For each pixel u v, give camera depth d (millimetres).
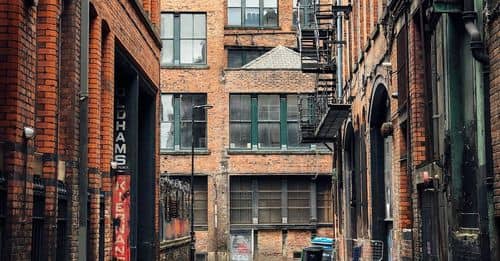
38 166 11516
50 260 11562
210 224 48750
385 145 22719
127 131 19344
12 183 9875
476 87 11633
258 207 49594
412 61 16203
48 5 11711
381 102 22719
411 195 16641
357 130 27266
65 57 12812
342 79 31500
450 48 13141
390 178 21734
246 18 53062
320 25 35000
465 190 12867
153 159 23234
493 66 10672
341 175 33562
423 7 14844
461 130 13000
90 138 14523
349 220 31016
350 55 29062
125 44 17766
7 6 10055
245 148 49719
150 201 23000
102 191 15977
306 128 35219
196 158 49125
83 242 11070
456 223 13023
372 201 23156
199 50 50531
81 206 11117
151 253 22781
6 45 10031
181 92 49781
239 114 50094
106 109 15938
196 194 49250
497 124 10516
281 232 49438
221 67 50031
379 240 22906
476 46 11117
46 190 11578
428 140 15414
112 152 16453
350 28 29188
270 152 49469
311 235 49562
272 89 49969
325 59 33406
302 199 49812
